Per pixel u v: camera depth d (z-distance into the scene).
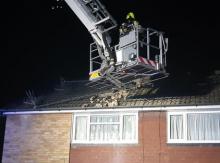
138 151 15.27
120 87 15.80
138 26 12.96
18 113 17.23
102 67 13.74
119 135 15.75
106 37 13.25
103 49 13.52
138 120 15.63
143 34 13.38
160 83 18.75
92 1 13.33
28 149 16.62
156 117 15.46
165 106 15.24
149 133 15.35
